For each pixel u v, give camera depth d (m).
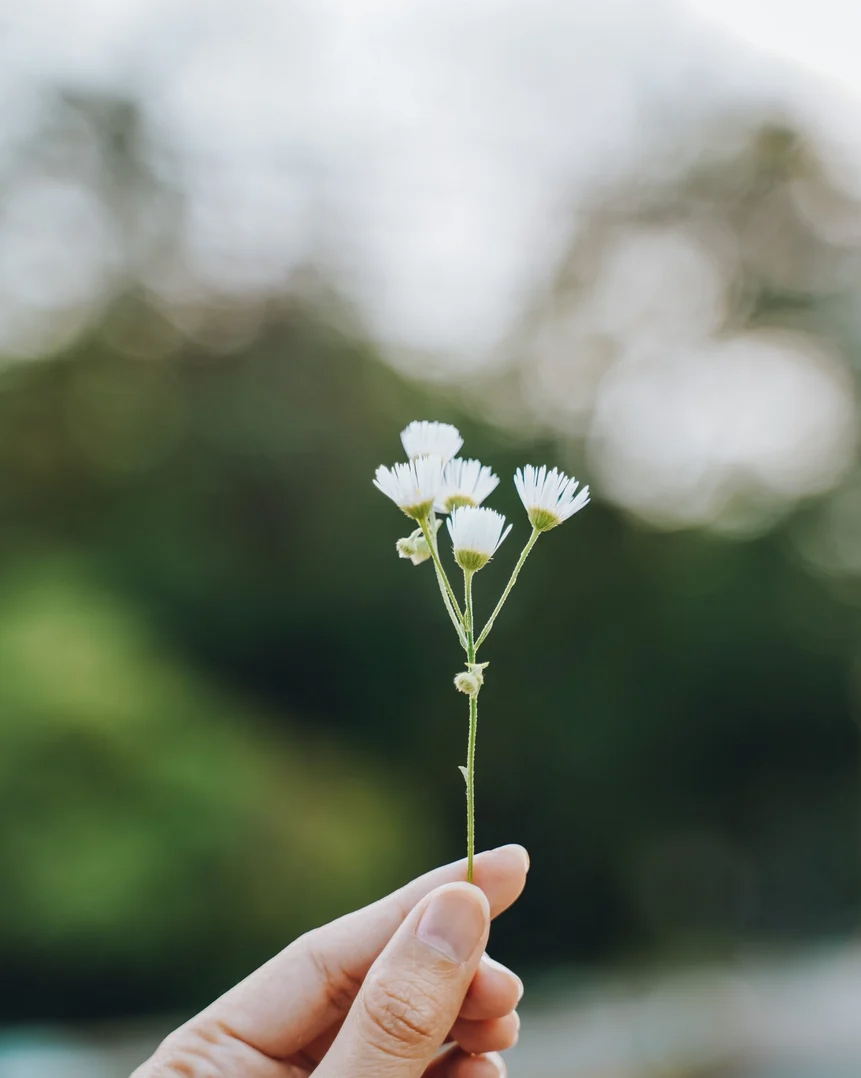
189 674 10.59
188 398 12.68
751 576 13.14
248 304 13.27
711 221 14.55
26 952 7.89
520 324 13.93
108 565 11.37
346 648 12.11
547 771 12.16
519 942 11.59
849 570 13.38
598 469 13.13
